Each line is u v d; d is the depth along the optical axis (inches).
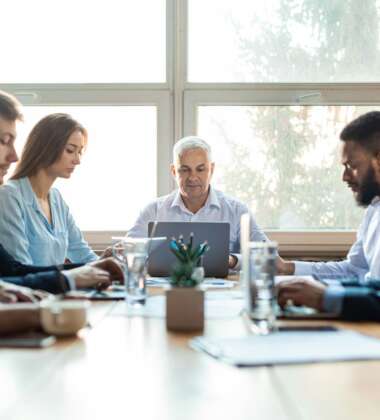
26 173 111.3
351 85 137.3
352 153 97.1
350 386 38.9
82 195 138.3
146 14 137.1
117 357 46.2
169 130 137.4
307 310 61.6
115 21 137.2
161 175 137.6
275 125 137.4
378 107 137.1
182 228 98.0
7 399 36.9
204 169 122.2
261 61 137.9
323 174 138.0
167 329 55.8
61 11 136.9
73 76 137.5
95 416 34.0
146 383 39.8
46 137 110.8
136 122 137.9
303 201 138.3
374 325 57.2
